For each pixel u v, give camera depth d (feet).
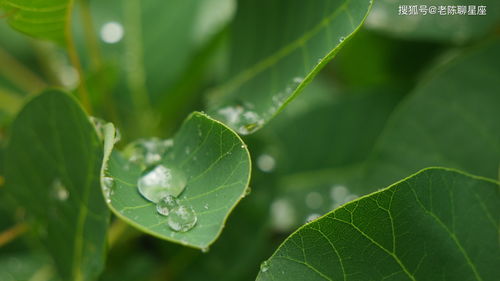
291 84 0.97
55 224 1.00
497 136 1.05
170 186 0.90
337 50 0.89
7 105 1.12
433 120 1.06
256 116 0.99
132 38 1.19
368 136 1.17
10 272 1.14
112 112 1.09
